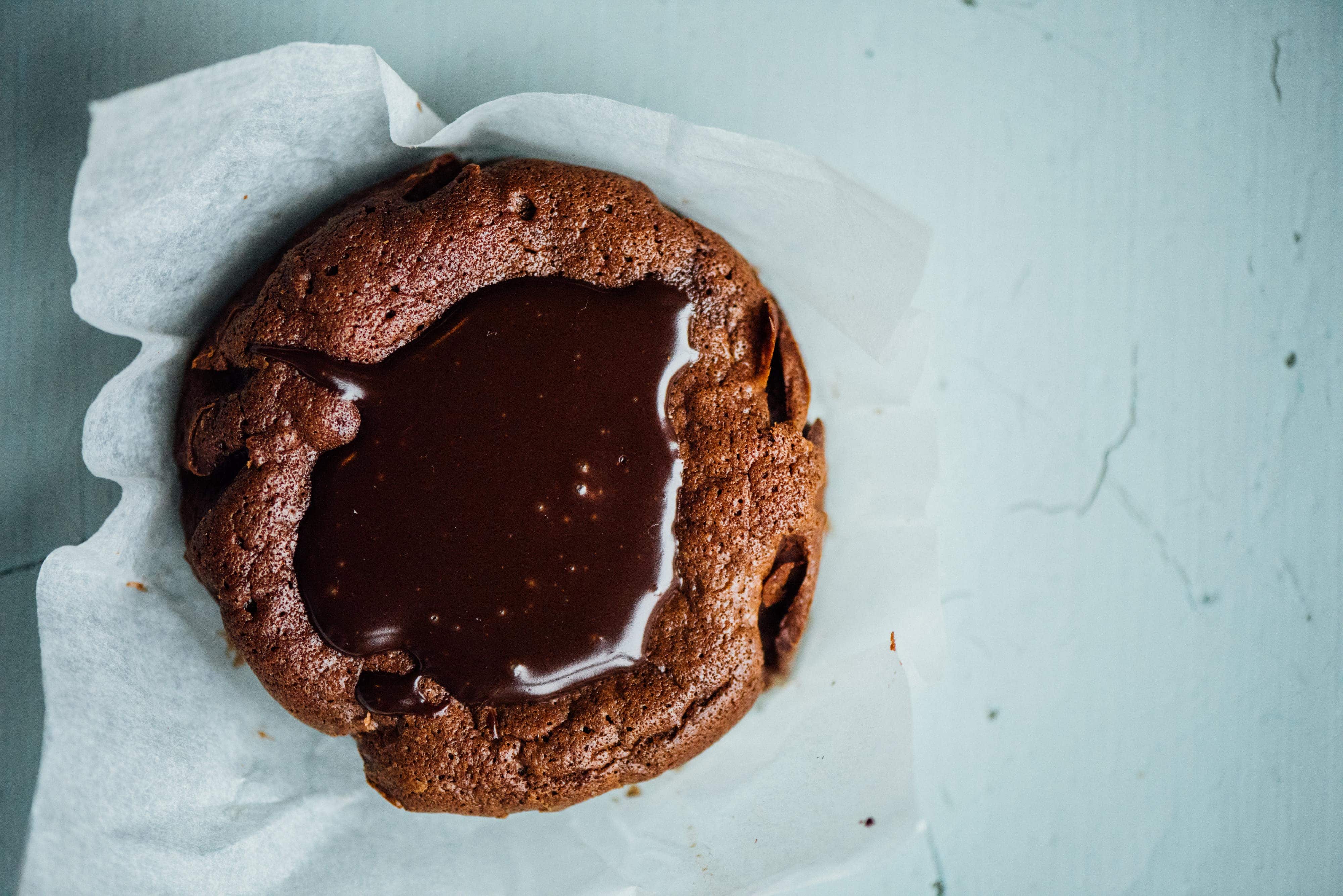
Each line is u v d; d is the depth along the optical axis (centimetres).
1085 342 27
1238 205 27
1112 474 27
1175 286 27
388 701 22
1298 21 28
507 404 22
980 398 27
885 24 27
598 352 23
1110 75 27
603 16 26
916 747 27
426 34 26
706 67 26
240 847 23
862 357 25
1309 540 27
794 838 24
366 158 24
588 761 23
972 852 27
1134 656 27
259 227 24
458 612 22
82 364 25
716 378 23
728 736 24
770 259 25
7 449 25
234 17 26
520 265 23
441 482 22
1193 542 27
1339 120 28
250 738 24
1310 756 27
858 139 26
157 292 23
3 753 25
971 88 27
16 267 25
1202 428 27
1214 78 27
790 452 23
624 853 24
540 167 23
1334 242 28
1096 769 27
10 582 25
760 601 23
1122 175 27
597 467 22
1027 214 27
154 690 23
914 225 23
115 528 23
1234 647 27
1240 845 27
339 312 23
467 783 23
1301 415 27
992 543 27
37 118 25
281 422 23
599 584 22
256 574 22
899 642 24
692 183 24
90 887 23
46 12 25
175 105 21
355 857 24
